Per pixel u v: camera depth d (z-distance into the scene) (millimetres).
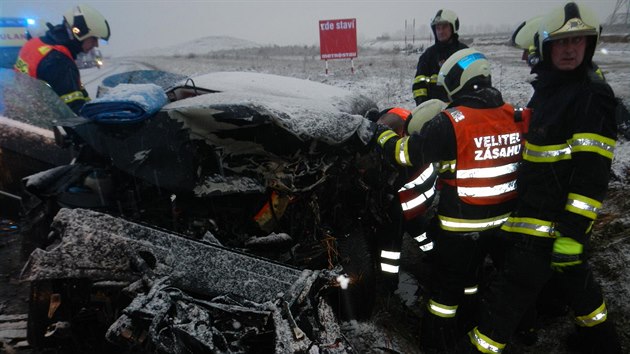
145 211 2863
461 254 2812
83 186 2818
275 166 2902
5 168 3447
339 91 4336
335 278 2506
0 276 3619
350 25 14867
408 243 4309
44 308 2477
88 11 4410
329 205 3156
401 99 9477
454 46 4848
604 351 2631
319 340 2230
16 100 3750
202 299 2416
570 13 2281
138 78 5086
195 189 2820
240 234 2930
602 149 2234
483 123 2641
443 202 2822
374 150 3172
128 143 2812
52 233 2523
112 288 2334
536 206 2457
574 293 2566
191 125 2828
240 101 2871
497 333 2572
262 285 2457
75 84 4426
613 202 4211
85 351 2586
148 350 2100
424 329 2996
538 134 2426
